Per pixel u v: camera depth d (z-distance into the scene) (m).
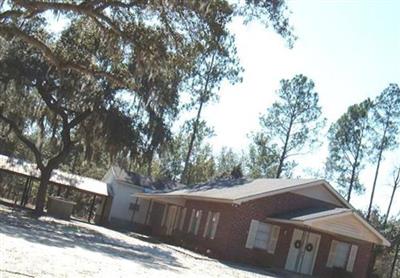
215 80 44.00
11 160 38.41
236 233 26.86
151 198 38.38
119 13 14.11
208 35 14.60
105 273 12.52
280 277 23.47
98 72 15.65
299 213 26.92
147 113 30.09
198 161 60.94
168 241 33.44
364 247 28.83
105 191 41.72
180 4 13.70
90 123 30.39
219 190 31.23
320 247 28.19
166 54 14.68
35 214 31.19
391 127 46.19
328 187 29.00
